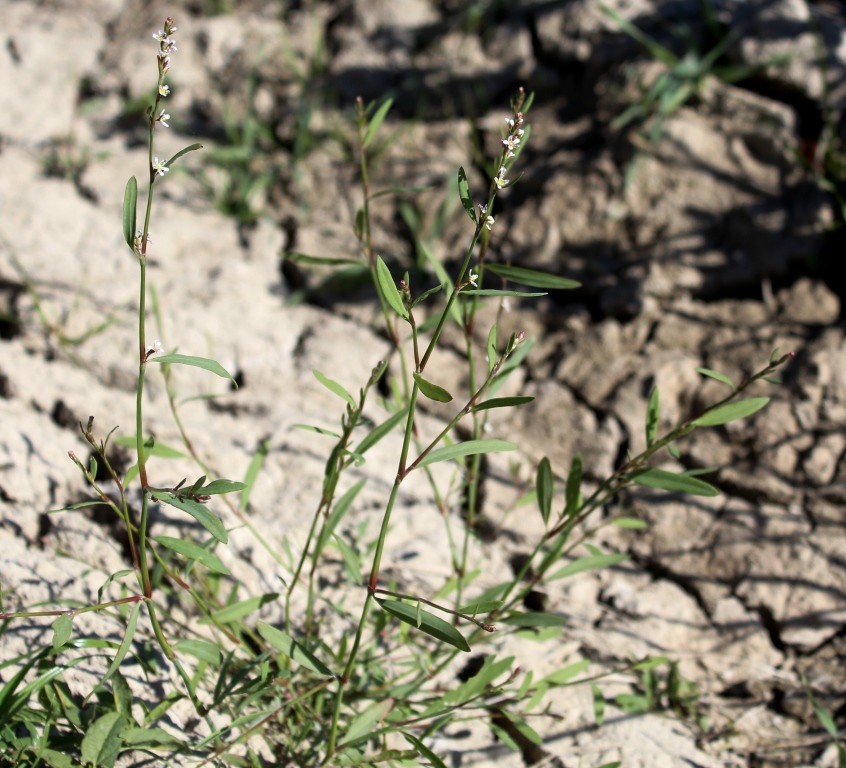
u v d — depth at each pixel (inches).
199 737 27.9
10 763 26.6
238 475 31.6
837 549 31.1
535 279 27.5
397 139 40.1
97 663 28.0
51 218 36.1
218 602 29.5
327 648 28.3
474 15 42.1
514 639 30.2
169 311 34.7
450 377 34.2
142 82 44.5
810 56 36.0
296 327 35.2
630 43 38.6
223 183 39.8
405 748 28.7
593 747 29.0
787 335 33.3
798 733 29.5
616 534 32.0
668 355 33.7
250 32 45.8
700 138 35.6
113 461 31.3
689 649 30.5
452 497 32.3
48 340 33.7
